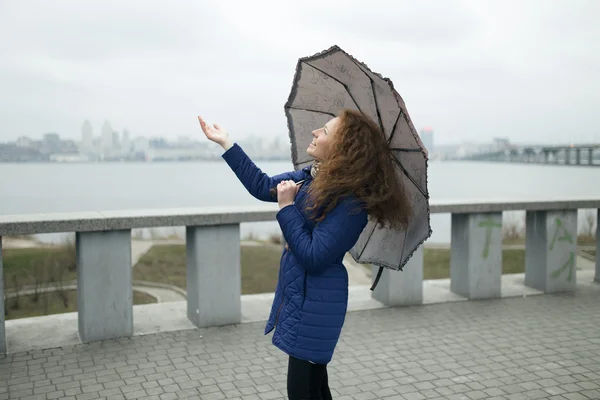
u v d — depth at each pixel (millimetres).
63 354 4598
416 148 2316
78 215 4902
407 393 3891
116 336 4992
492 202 6402
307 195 2428
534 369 4355
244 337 5062
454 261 6668
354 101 2635
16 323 5355
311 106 2842
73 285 14250
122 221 4863
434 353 4703
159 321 5488
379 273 2781
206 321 5336
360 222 2338
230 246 5383
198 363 4422
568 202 6766
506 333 5258
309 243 2305
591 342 5008
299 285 2383
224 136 2727
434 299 6418
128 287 5008
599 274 7414
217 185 129875
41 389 3904
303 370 2402
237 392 3877
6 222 4484
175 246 23344
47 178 176750
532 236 6957
